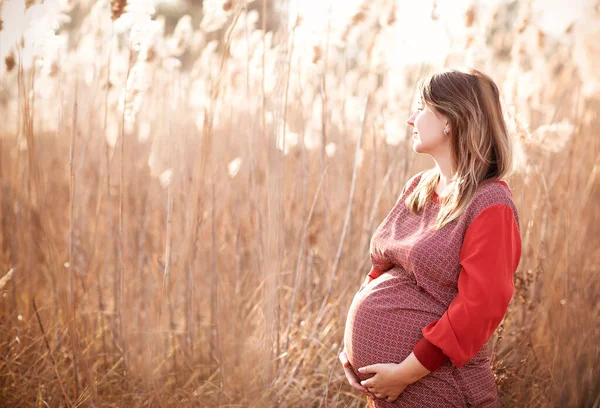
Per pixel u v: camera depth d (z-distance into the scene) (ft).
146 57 7.09
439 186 5.35
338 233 9.48
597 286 8.91
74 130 6.88
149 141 11.25
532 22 9.11
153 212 10.85
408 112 8.64
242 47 9.02
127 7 6.66
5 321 8.04
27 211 9.09
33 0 6.72
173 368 8.07
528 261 8.36
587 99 9.35
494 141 5.04
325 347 8.11
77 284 8.13
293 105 9.75
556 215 8.79
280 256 7.79
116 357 8.19
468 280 4.64
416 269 4.99
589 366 7.61
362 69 10.76
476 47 8.37
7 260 9.09
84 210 9.71
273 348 7.72
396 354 5.05
